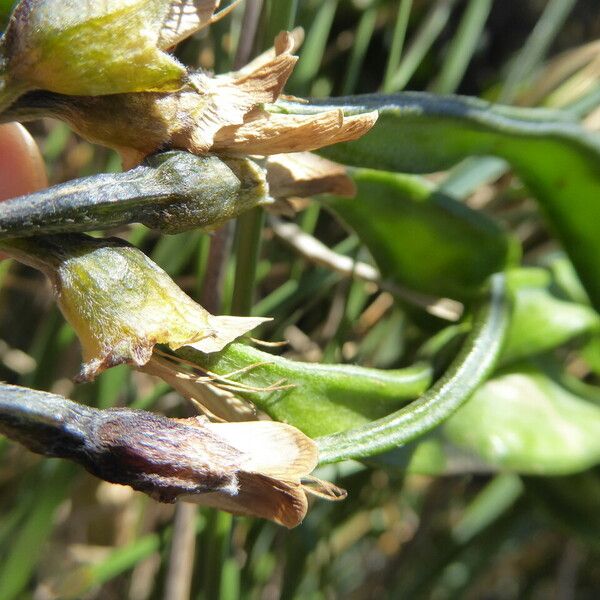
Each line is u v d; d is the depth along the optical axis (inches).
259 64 5.2
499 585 15.2
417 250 7.9
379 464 6.9
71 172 10.0
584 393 8.1
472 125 6.8
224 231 7.3
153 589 9.2
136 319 4.7
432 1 11.8
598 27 12.9
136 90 4.8
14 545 9.0
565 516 8.8
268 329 9.4
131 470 4.5
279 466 4.7
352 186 6.3
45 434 4.5
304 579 10.0
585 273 8.3
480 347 6.7
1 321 11.3
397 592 11.4
